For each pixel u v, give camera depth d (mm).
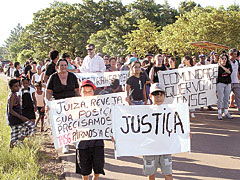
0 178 4422
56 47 55125
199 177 4730
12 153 5480
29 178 4422
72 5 58906
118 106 3910
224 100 9062
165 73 7371
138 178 4734
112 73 8758
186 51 32906
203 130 7816
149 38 40125
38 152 6004
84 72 8727
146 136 3900
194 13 33844
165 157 3914
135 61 6031
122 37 46656
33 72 11461
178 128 3918
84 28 55812
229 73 8734
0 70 54938
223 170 5008
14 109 6148
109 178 4754
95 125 4445
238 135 7188
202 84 7395
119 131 3914
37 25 54375
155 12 53375
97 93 8406
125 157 5902
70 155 6035
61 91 5320
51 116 4441
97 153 4133
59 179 4715
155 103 3953
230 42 29891
